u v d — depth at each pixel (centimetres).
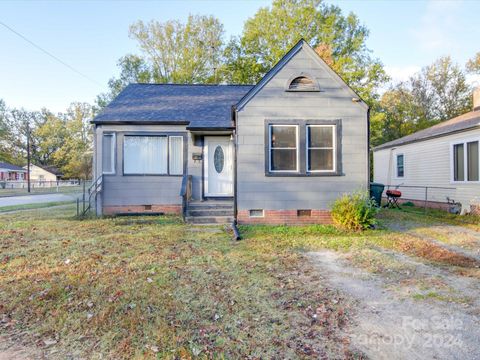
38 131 5516
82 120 5319
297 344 291
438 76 3098
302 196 936
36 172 5600
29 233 812
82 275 481
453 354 273
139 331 315
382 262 560
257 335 307
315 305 378
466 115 1539
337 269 524
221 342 294
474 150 1156
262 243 708
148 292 416
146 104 1248
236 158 930
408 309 367
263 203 932
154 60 2845
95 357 273
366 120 947
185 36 2808
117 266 530
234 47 2720
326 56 2289
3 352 281
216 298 399
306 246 682
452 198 1267
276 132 940
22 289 426
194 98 1323
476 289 431
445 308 369
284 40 2425
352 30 2647
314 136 948
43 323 335
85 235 788
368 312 359
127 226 914
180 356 271
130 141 1129
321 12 2508
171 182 1136
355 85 2378
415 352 277
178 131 1133
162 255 600
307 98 939
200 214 989
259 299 397
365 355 272
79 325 328
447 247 692
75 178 5128
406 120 3127
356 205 856
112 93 3100
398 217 1141
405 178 1639
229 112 1163
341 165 941
